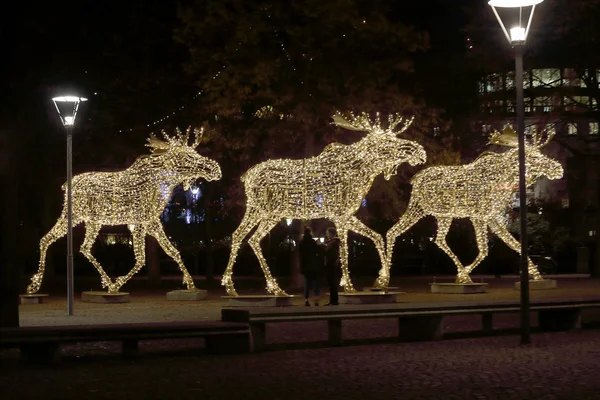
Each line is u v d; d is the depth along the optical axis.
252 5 32.03
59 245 48.00
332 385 11.96
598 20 34.28
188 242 49.44
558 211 49.25
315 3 30.78
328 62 31.73
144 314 22.45
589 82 36.66
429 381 12.20
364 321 21.98
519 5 16.73
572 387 11.63
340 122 25.39
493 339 17.80
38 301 27.16
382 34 31.53
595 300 19.92
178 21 36.34
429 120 33.12
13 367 14.02
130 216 27.16
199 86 32.97
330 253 23.83
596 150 40.94
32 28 20.73
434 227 47.81
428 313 17.56
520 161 17.02
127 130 35.72
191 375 12.99
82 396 11.23
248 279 41.66
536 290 29.95
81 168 37.53
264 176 25.36
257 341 16.14
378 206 39.69
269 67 30.75
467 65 36.47
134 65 36.06
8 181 16.09
